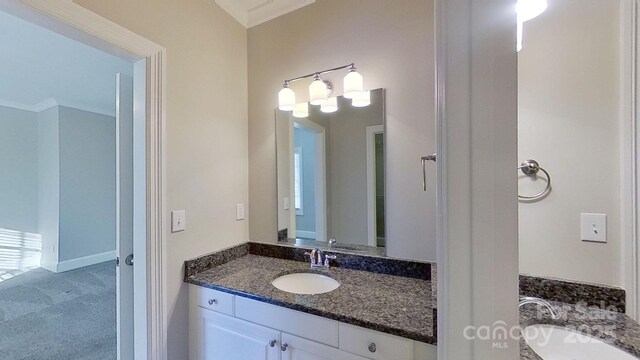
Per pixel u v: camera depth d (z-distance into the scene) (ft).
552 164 3.73
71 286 10.69
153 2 4.56
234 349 4.49
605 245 3.45
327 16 5.64
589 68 3.53
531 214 3.84
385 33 5.09
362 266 5.19
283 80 6.11
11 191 12.66
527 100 3.85
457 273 1.47
